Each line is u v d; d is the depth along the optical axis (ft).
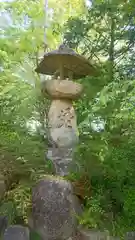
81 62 17.90
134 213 14.07
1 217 14.14
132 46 22.24
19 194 14.29
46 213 13.88
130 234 13.88
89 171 15.78
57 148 16.81
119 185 15.30
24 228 13.91
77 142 17.20
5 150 15.52
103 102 17.48
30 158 15.70
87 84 19.02
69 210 14.06
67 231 13.83
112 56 22.41
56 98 17.70
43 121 19.20
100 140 16.99
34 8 24.25
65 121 17.34
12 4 23.94
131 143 16.74
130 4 19.79
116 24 21.79
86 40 22.53
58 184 14.38
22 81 20.40
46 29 23.98
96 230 13.92
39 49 23.48
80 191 15.20
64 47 17.60
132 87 18.01
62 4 24.95
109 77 20.63
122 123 18.12
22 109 18.74
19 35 23.24
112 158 15.71
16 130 17.21
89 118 18.40
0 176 15.12
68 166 16.20
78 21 21.79
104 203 14.87
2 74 20.90
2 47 22.65
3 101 19.65
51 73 19.58
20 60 22.15
